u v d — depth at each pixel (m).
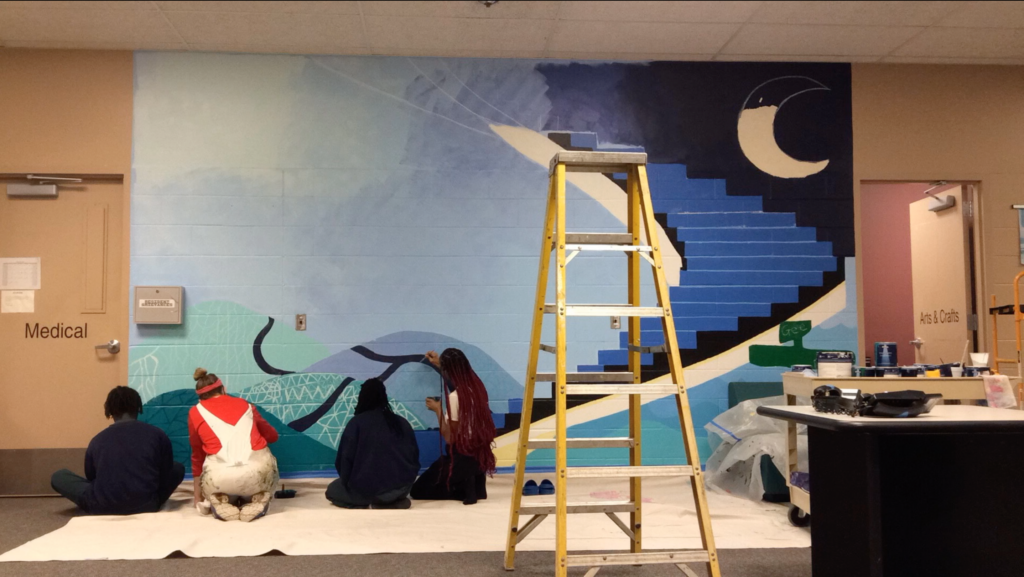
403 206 5.30
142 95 5.19
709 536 2.75
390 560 3.40
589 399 5.31
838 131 5.53
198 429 4.23
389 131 5.32
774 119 5.52
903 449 2.62
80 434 5.12
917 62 5.55
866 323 7.40
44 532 4.00
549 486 4.85
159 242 5.15
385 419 4.48
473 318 5.29
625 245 3.15
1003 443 2.65
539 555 3.49
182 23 4.75
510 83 5.41
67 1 4.43
